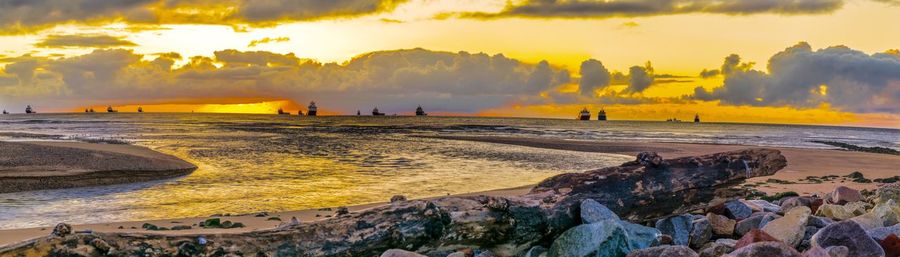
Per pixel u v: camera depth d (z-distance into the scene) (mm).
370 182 24719
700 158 8852
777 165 9016
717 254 6949
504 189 22234
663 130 126812
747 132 128625
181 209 17312
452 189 22562
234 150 44906
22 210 17000
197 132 81250
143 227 11969
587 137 75500
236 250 5867
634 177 8297
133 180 24766
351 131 92500
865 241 6883
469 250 7117
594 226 6852
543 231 7301
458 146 52656
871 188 20891
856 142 79625
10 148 32531
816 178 26266
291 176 26875
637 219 8375
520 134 83812
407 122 173375
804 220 7711
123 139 61031
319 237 6266
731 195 8953
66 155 31359
